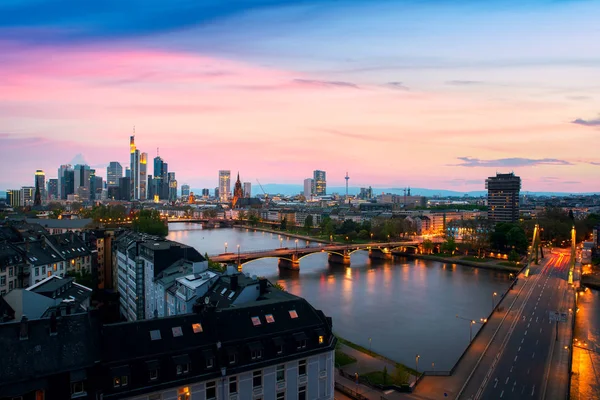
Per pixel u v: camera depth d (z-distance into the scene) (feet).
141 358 272.31
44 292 428.56
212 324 304.09
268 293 394.93
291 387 318.45
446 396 416.26
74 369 254.88
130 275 611.06
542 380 453.99
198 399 283.79
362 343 597.52
